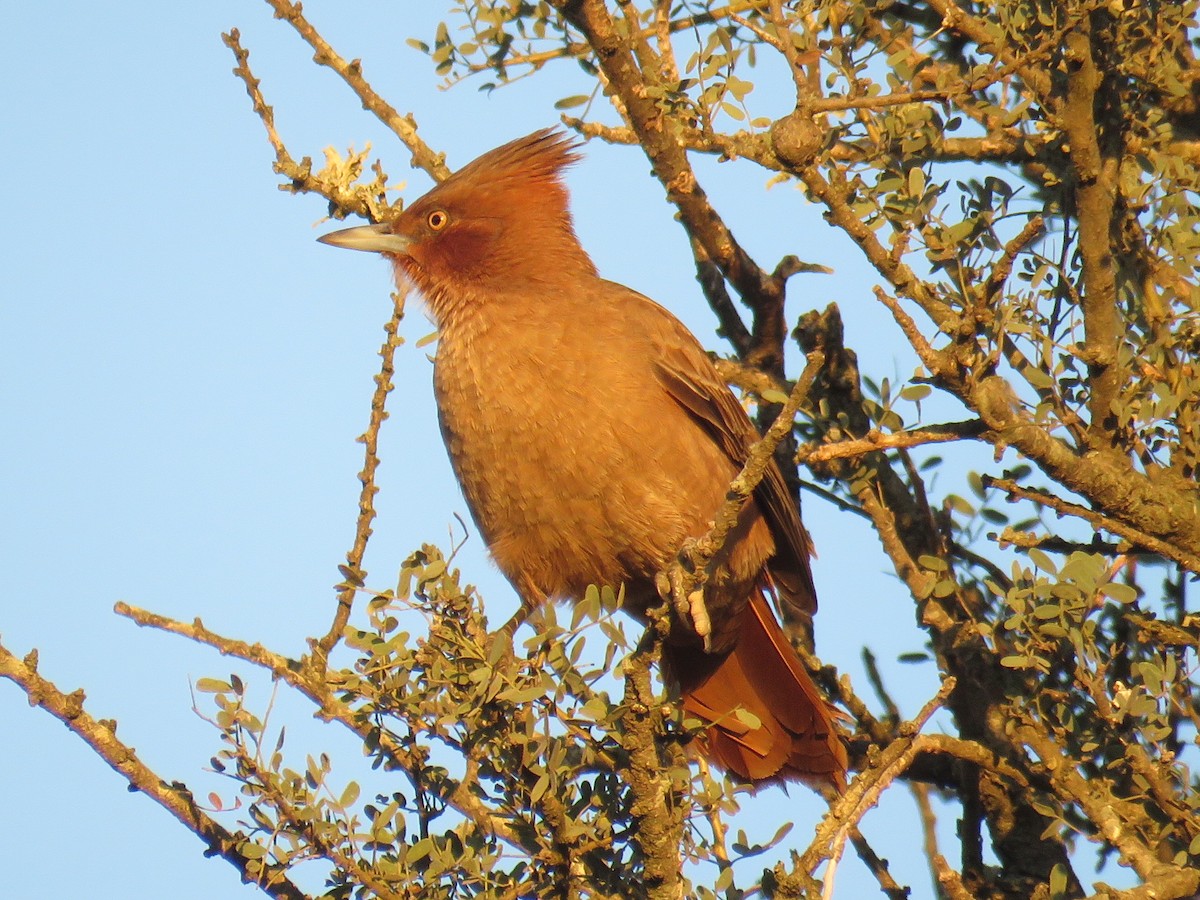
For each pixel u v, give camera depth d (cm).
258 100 1203
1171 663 917
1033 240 1016
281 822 820
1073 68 916
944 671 1065
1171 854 918
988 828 1074
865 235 931
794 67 940
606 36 1041
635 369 1116
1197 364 1004
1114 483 941
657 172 1120
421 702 839
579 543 1125
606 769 909
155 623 802
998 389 922
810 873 820
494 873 851
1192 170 1011
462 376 1134
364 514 850
